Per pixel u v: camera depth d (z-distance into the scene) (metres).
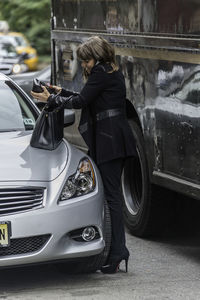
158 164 12.96
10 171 10.83
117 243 11.63
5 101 13.20
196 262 12.53
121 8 14.05
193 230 14.75
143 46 13.21
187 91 11.85
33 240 10.61
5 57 42.00
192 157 11.85
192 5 11.66
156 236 14.23
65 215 10.66
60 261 10.82
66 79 16.77
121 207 11.72
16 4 69.88
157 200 13.69
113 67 11.56
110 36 14.55
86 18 15.68
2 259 10.45
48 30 70.31
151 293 10.76
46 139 11.63
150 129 13.15
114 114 11.54
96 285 11.17
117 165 11.66
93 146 11.69
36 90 11.59
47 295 10.67
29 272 11.89
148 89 13.14
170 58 12.31
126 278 11.55
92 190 11.04
